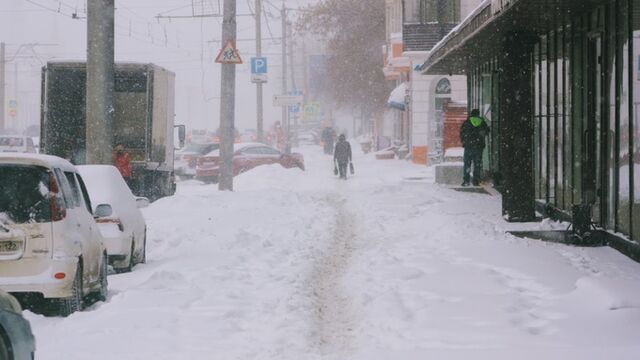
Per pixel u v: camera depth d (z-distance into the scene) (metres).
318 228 26.80
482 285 16.23
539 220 24.81
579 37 23.11
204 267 19.20
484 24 23.73
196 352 11.92
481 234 22.58
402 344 12.30
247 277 18.02
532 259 18.97
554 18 22.94
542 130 27.95
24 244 14.37
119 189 20.52
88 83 26.14
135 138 38.47
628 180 19.73
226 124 40.50
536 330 12.91
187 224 27.64
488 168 40.75
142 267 20.52
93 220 16.80
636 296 13.95
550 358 11.38
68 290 14.52
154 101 37.09
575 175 23.61
